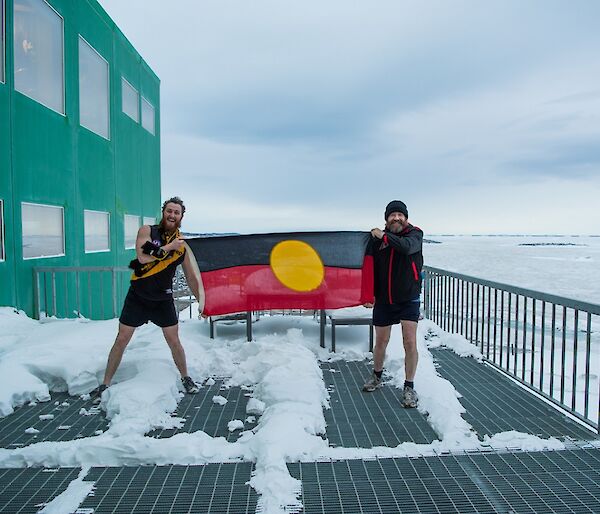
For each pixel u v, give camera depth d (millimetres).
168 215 4641
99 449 3287
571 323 13938
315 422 3781
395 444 3592
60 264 9805
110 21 12836
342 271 6184
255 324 7391
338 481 3029
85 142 11156
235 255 6203
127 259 14234
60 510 2707
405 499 2834
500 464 3238
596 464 3242
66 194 10156
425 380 4809
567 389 6176
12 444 3596
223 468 3215
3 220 7910
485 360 5902
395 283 4449
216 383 5074
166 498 2857
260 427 3793
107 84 12742
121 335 4535
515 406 4375
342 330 7082
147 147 16578
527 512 2703
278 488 2900
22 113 8492
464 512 2711
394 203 4582
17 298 8219
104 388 4570
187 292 11102
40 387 4613
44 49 9383
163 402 4242
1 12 7980
